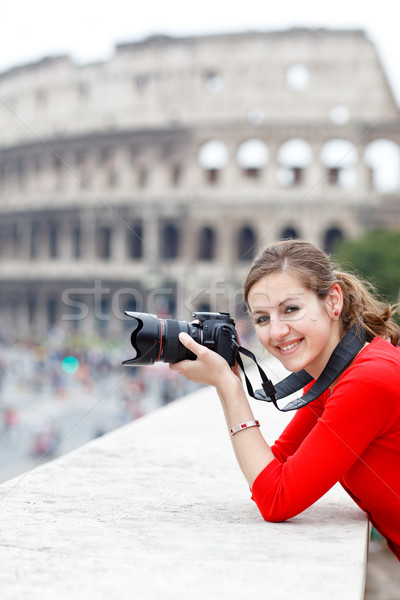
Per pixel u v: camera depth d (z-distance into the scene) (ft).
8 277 261.65
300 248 9.72
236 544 8.70
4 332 230.68
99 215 243.81
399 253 163.94
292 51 231.91
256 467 9.50
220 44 237.04
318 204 220.64
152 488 12.05
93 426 84.33
